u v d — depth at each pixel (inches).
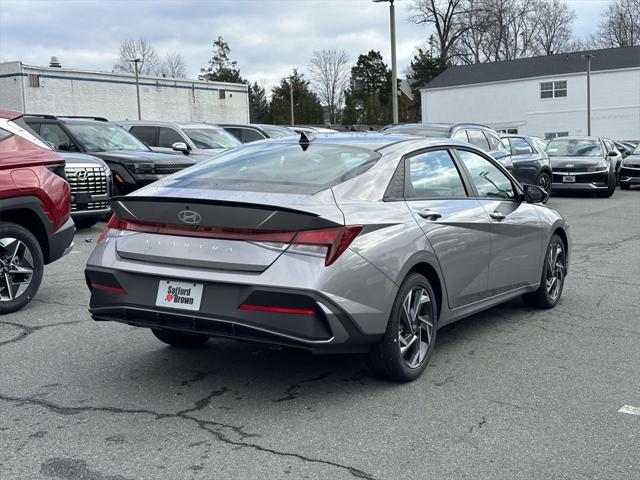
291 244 163.0
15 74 1498.5
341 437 156.9
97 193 433.7
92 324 248.1
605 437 158.4
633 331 247.9
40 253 267.6
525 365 209.5
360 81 3260.3
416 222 191.8
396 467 142.7
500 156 587.5
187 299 168.2
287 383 191.9
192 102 1905.8
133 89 1742.1
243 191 176.4
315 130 761.6
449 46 2746.1
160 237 175.0
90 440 154.0
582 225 557.0
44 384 188.7
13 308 260.5
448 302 207.5
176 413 169.9
